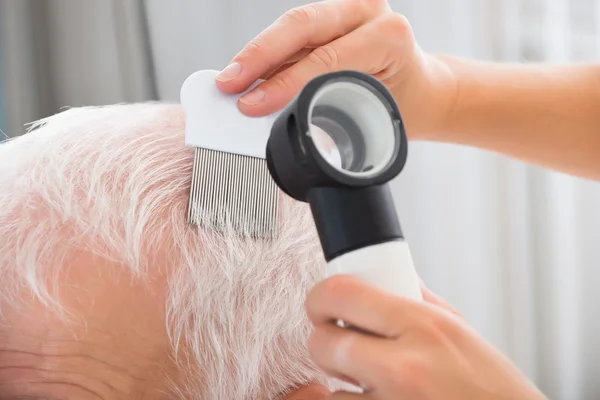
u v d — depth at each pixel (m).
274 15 1.26
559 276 1.46
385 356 0.36
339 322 0.40
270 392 0.57
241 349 0.53
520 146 0.81
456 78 0.75
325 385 0.58
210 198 0.52
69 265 0.50
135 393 0.52
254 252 0.53
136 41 1.25
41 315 0.50
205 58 1.26
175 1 1.24
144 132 0.54
